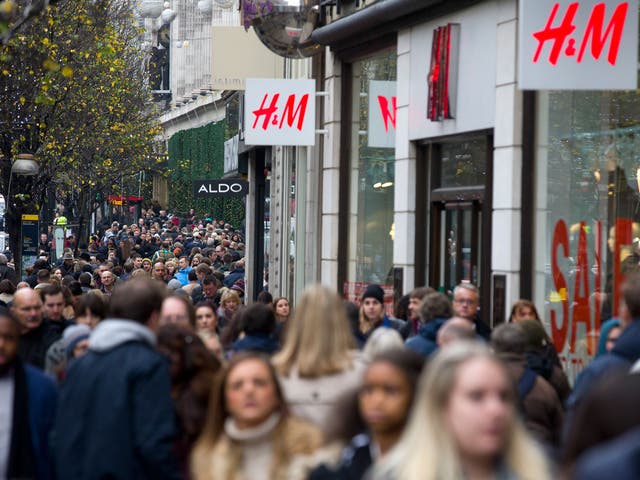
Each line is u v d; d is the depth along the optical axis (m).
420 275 35.53
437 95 33.28
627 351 15.27
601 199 28.42
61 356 18.34
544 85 24.33
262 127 39.34
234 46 53.72
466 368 8.24
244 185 65.56
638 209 27.75
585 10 24.38
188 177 151.38
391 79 37.72
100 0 70.88
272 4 41.19
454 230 33.53
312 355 13.68
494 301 29.81
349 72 41.25
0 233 111.19
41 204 75.25
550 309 29.06
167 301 18.05
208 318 23.36
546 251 29.20
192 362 14.73
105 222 173.25
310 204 44.41
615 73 24.45
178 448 14.45
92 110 77.19
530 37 24.25
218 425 12.26
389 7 35.38
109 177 107.75
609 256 28.23
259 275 64.06
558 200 29.06
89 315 21.73
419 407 8.38
